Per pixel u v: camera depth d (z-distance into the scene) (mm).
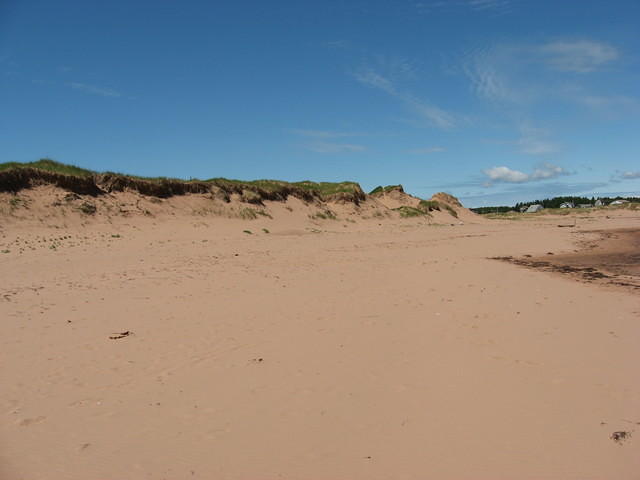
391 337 7098
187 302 9633
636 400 4699
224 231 29453
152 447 3980
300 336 7191
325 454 3850
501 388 5094
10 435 4156
